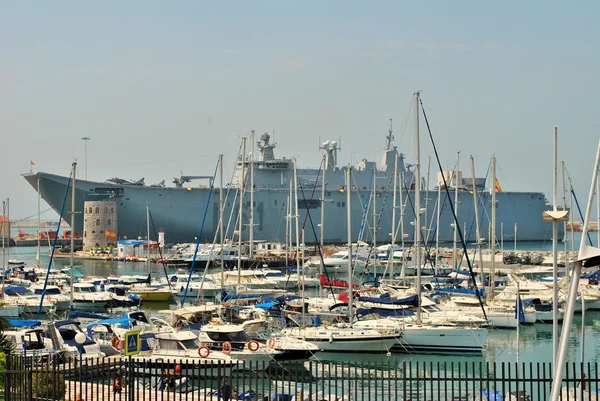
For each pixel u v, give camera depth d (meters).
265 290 112.19
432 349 71.25
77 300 104.94
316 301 93.19
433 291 105.94
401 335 71.19
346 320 81.56
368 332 70.12
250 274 130.12
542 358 69.88
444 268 144.38
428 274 142.75
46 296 101.69
